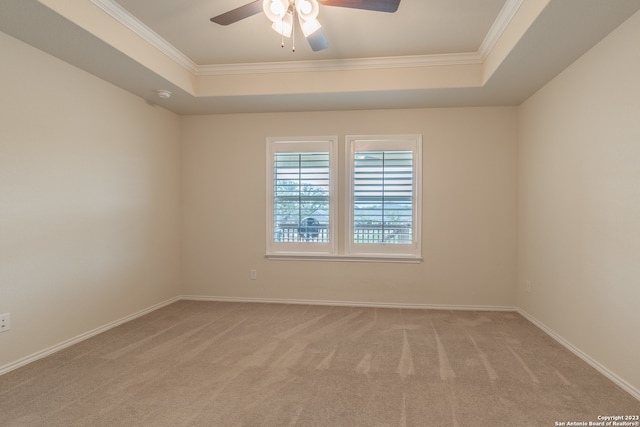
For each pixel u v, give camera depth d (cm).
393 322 361
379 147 419
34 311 267
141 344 301
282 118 436
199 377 241
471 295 407
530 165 367
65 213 292
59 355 277
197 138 450
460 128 407
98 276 327
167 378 240
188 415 197
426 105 402
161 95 364
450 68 345
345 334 326
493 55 307
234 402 210
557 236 310
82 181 309
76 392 221
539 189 346
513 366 259
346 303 426
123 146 357
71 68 297
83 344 300
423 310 404
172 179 439
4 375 243
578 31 237
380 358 273
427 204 412
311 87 364
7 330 248
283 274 438
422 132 413
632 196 218
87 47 266
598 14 216
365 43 319
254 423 190
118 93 350
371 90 356
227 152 445
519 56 274
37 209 269
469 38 310
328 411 201
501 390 225
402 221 418
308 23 231
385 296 420
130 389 225
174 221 444
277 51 338
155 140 406
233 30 298
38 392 221
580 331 275
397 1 206
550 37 245
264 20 281
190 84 371
